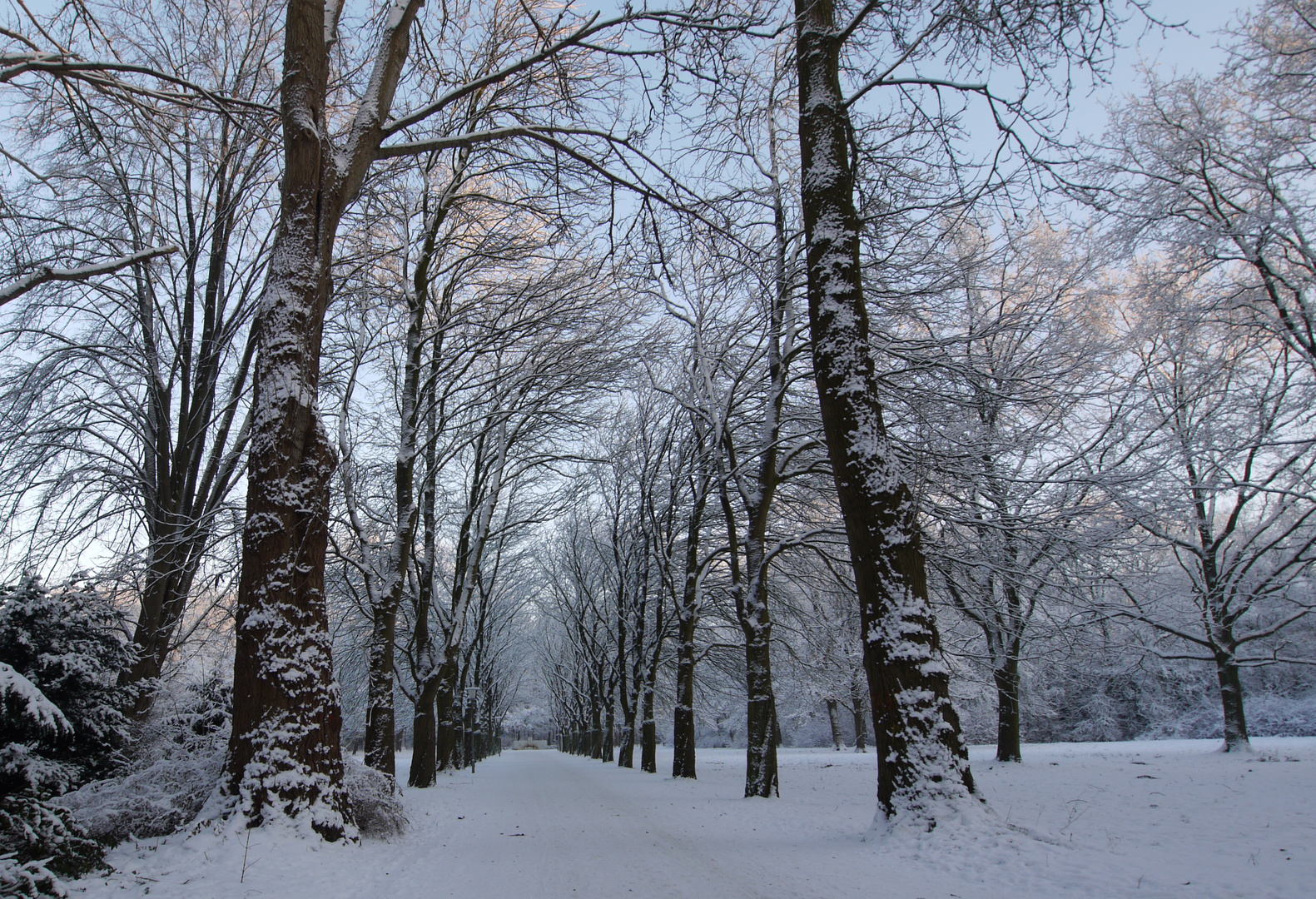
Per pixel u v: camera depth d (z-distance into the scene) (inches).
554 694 2266.2
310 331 339.6
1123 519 615.8
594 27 376.5
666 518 893.8
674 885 232.5
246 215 572.4
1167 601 864.9
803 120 380.8
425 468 752.3
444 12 464.8
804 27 386.0
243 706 291.4
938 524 564.7
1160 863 229.3
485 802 547.8
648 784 708.7
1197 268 734.5
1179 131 724.7
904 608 304.7
